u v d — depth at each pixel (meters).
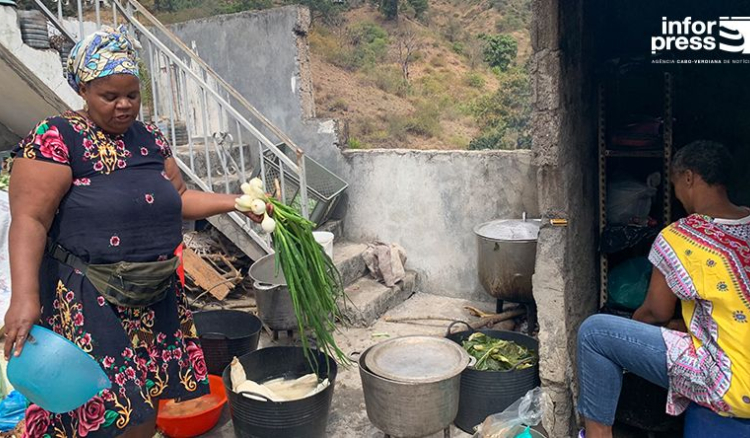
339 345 4.04
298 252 2.39
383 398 2.58
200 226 5.35
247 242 4.56
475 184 4.60
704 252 2.10
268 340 3.99
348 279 4.74
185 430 2.89
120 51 1.81
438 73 21.14
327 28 22.30
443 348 2.83
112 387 1.84
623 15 3.63
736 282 2.04
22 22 4.36
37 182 1.73
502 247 3.79
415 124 17.36
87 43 1.79
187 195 2.19
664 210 3.37
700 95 3.59
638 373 2.28
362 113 17.78
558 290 2.75
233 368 2.90
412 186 4.90
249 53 5.75
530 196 4.39
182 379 2.12
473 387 2.82
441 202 4.79
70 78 1.85
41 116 5.23
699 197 2.26
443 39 23.84
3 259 4.04
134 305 1.92
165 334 2.07
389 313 4.58
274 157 5.24
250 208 2.24
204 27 6.08
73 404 1.71
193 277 4.61
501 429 2.59
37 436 1.89
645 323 2.29
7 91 4.98
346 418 3.16
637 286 3.30
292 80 5.51
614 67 3.30
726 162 2.23
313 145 5.42
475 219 4.66
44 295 1.88
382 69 20.56
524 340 3.17
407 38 23.08
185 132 6.24
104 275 1.85
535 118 2.69
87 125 1.85
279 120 5.64
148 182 1.93
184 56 6.34
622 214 3.45
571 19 2.86
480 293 4.75
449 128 17.86
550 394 2.79
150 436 2.04
